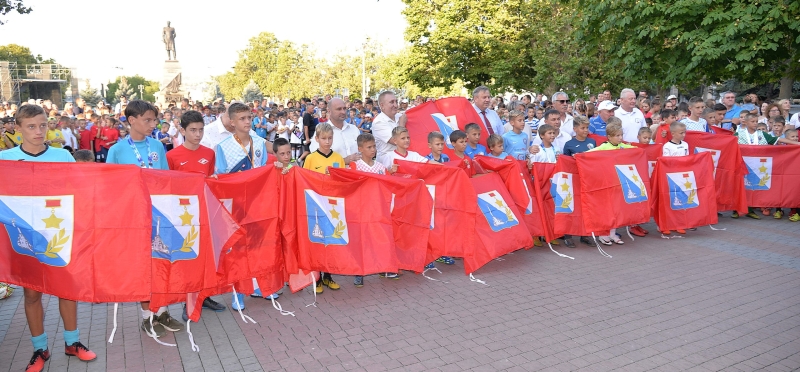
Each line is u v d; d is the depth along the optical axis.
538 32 22.02
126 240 4.16
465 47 24.14
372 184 5.84
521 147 7.89
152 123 4.93
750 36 10.09
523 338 4.66
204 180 4.80
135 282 4.16
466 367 4.14
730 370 4.12
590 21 12.45
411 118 7.95
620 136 7.64
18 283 4.06
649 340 4.62
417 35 25.50
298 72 60.47
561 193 7.36
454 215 6.45
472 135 7.45
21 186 4.02
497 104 15.63
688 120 9.80
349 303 5.58
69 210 4.08
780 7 9.59
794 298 5.63
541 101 18.06
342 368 4.14
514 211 6.88
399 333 4.79
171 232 4.59
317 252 5.75
